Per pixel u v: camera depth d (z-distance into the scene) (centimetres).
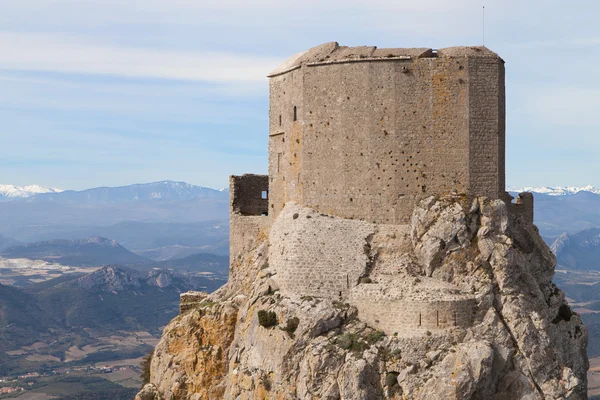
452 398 10269
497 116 11512
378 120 11562
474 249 11188
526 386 10594
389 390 10456
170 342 12912
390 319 10831
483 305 10819
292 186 12181
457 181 11438
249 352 11588
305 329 11081
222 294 13238
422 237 11262
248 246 13300
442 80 11444
